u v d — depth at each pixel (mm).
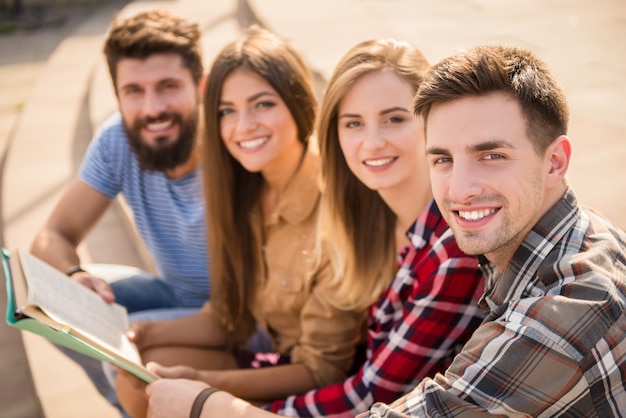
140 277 2521
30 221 3930
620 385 1133
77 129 5191
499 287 1254
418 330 1602
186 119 2355
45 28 8484
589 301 1114
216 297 2160
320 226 1886
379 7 5680
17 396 2881
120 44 2297
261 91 1889
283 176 1990
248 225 2076
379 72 1610
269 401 1944
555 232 1207
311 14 5668
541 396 1120
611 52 4305
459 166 1181
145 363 2074
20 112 6027
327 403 1740
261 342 2246
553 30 4785
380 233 1789
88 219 2543
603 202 2750
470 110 1161
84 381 2793
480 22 5082
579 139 3271
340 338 1907
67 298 1896
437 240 1576
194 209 2416
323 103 1709
